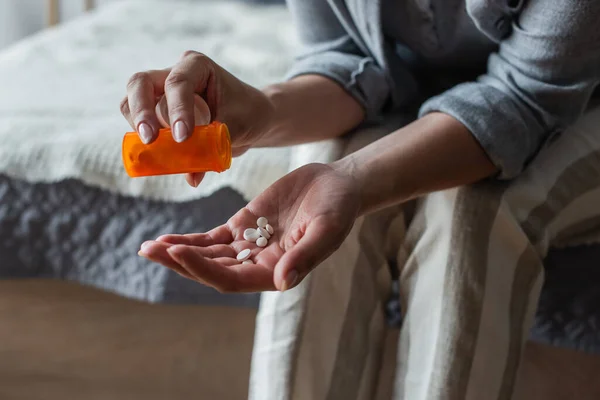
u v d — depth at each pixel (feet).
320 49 2.84
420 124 2.28
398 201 2.17
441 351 2.19
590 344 2.57
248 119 2.27
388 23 2.70
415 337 2.29
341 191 1.98
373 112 2.66
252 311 2.90
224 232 2.06
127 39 4.55
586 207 2.43
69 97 3.35
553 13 2.21
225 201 2.74
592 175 2.42
